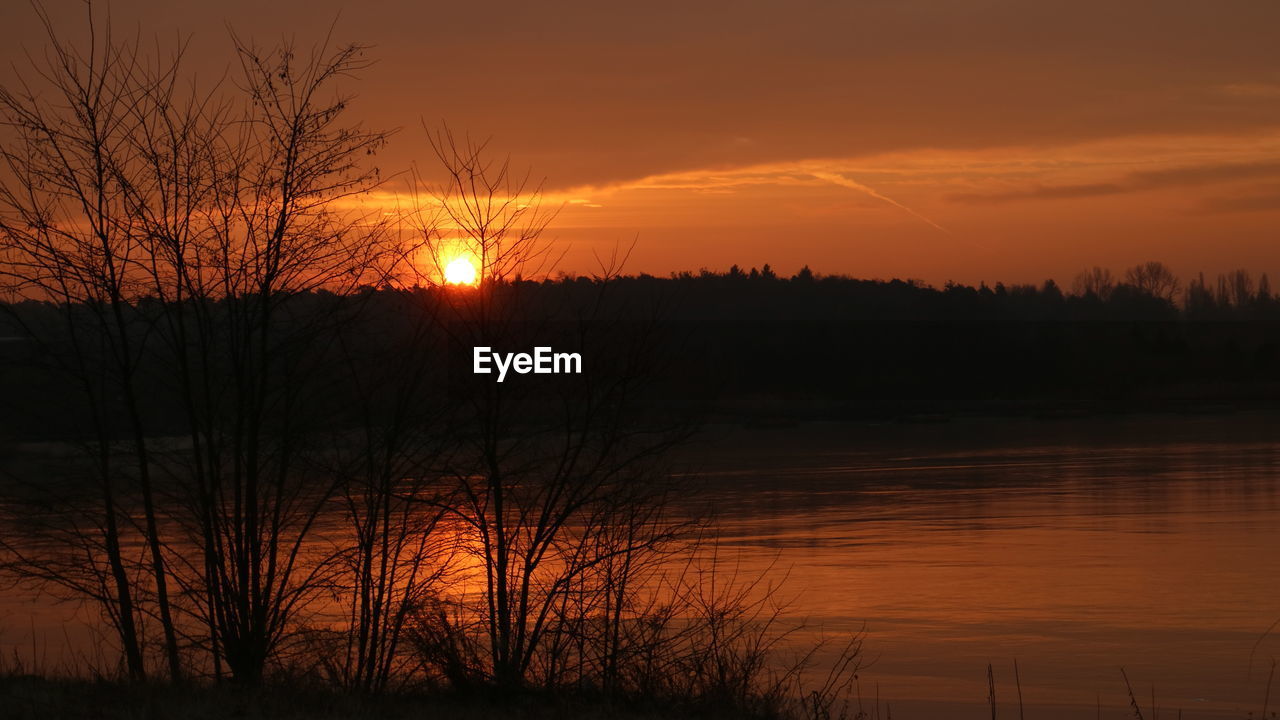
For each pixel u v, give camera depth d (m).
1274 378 151.62
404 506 11.44
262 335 10.75
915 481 64.12
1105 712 19.78
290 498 11.38
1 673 11.90
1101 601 31.45
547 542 11.35
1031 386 145.38
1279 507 51.09
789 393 130.00
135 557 13.53
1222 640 26.72
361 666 11.00
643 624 11.54
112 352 11.16
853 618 28.64
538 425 11.47
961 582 33.88
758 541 41.81
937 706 19.81
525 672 11.30
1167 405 137.62
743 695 11.57
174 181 10.87
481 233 11.59
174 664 11.04
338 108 11.09
